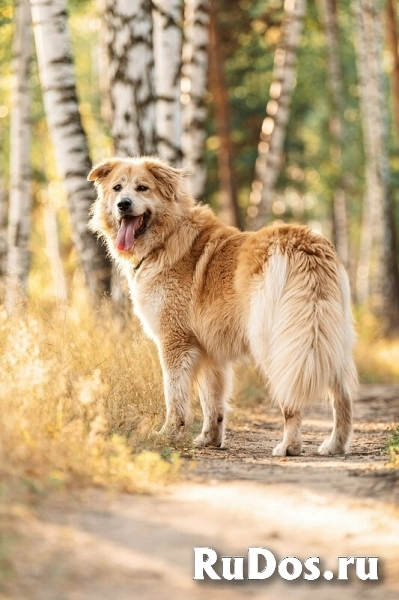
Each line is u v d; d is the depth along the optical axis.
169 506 7.61
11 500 7.02
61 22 17.66
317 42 43.75
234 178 35.12
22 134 24.22
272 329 10.59
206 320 11.43
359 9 35.56
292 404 10.55
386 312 36.53
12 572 5.89
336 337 10.51
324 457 10.59
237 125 40.78
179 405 11.60
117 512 7.32
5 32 26.44
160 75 19.86
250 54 39.47
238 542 6.79
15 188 24.25
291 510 7.61
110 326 13.64
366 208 45.38
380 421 15.41
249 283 10.95
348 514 7.53
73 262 30.62
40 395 9.46
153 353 13.32
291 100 43.91
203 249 11.74
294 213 48.00
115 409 10.37
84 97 43.03
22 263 24.16
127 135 17.02
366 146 39.41
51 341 11.77
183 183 12.32
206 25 25.73
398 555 6.61
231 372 11.93
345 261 41.34
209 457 10.45
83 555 6.31
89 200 17.80
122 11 16.92
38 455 8.00
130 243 11.90
